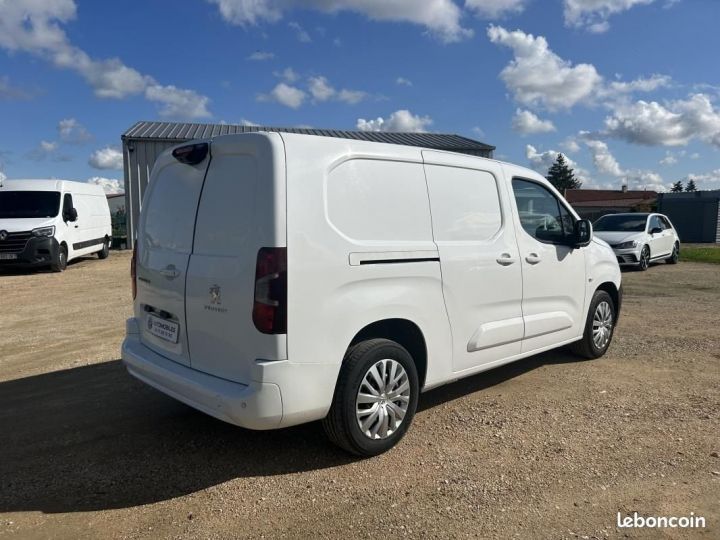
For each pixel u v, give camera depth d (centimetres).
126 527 303
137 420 452
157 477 358
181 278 382
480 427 435
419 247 403
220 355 358
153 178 443
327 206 354
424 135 2769
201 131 2434
